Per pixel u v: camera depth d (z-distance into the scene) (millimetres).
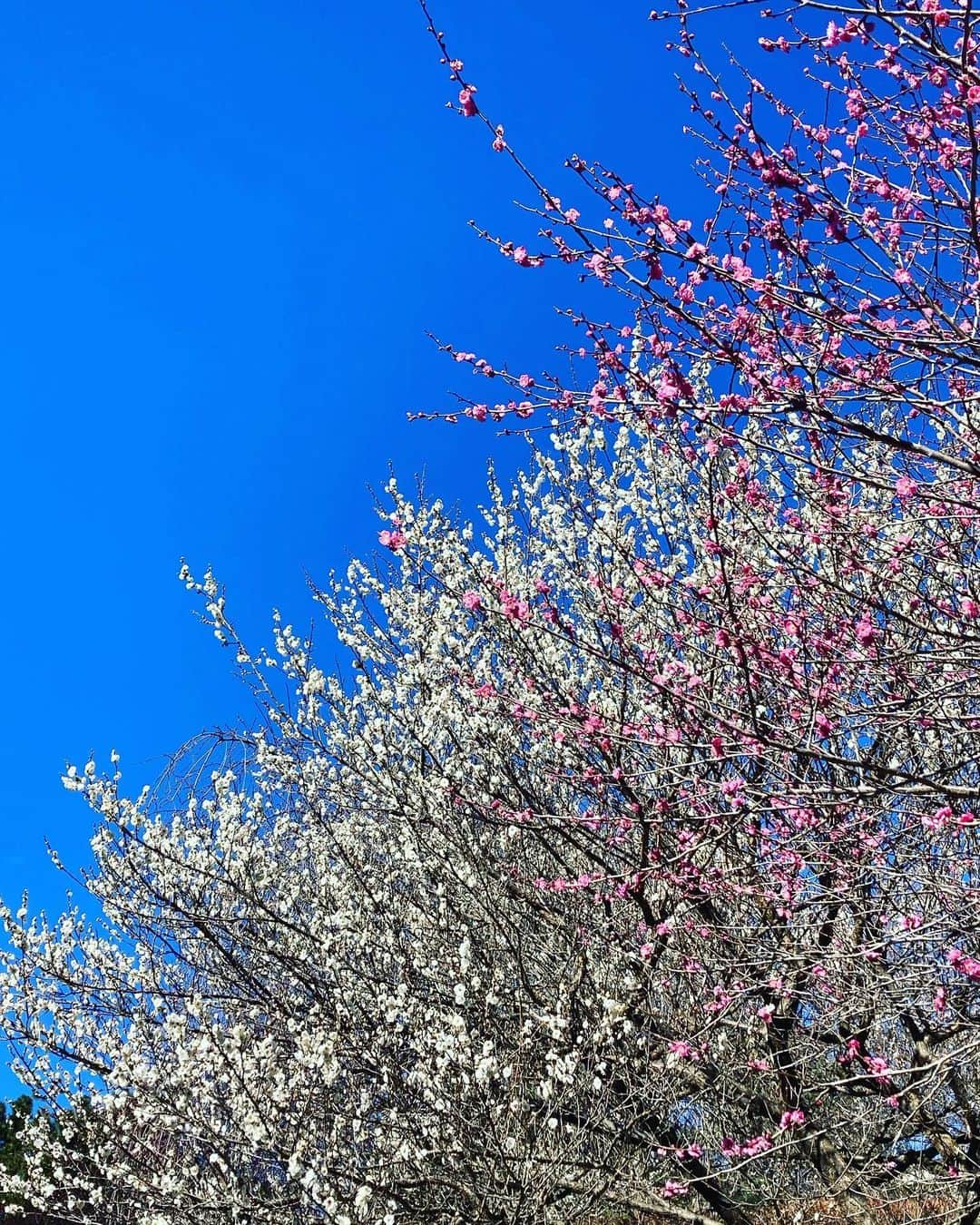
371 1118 7184
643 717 5523
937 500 3697
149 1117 7383
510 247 3584
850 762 3955
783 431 4109
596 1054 6340
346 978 7883
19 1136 8734
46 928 9367
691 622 4961
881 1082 6039
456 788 7277
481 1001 7250
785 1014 6352
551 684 6414
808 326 3684
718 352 3428
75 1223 8516
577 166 3410
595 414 3723
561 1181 6883
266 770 9203
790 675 4484
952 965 4352
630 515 7199
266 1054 7164
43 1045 8414
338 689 9008
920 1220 6301
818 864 4672
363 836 8953
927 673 4176
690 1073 6848
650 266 3312
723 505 4793
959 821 3932
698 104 3688
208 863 8328
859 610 4480
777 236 3283
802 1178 7707
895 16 3432
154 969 8828
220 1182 7066
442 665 7410
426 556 7602
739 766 5766
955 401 3381
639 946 6695
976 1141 6270
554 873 7641
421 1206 6996
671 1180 6957
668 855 5520
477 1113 6609
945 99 3555
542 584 5027
